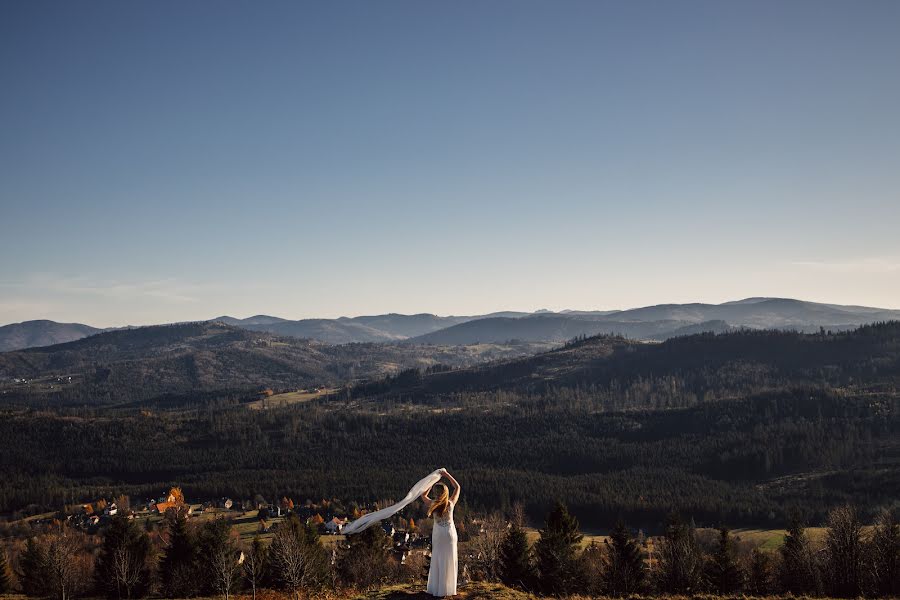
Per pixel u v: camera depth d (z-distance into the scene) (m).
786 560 64.56
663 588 59.88
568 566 56.31
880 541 56.75
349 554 67.56
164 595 64.06
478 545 63.09
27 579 72.12
